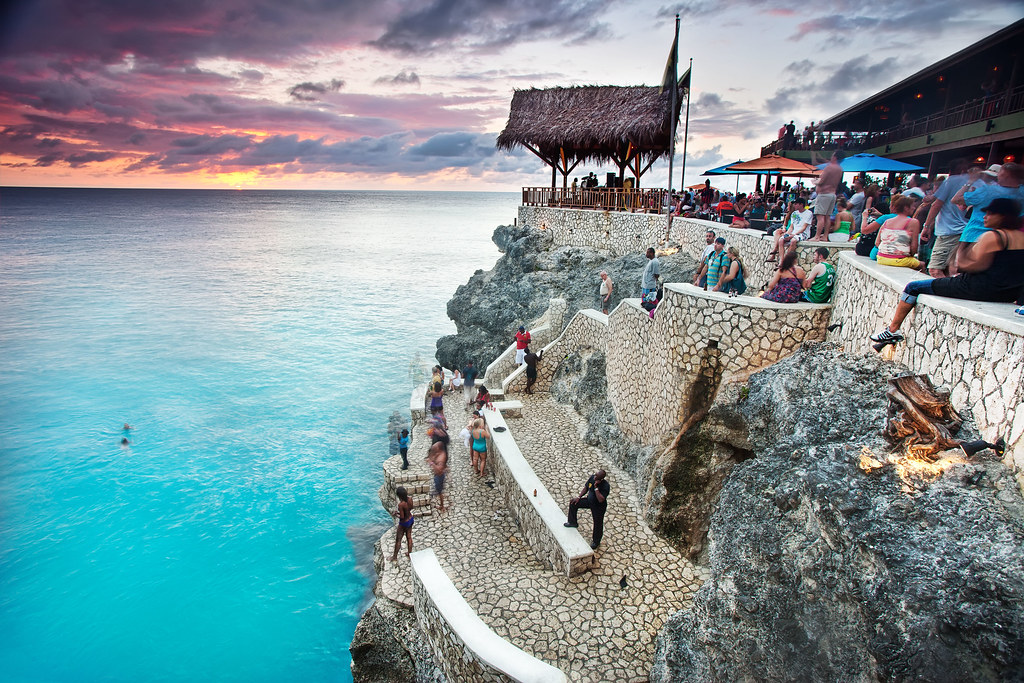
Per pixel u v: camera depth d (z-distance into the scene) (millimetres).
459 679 8875
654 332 12664
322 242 95438
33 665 12359
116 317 44375
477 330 29516
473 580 10859
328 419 26188
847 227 12219
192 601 14234
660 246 23250
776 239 12758
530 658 8109
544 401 18875
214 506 18656
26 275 59781
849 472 6047
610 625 9539
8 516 18016
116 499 19062
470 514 13344
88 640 13016
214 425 25422
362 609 13922
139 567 15539
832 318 9719
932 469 5512
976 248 5918
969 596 4547
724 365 10344
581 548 10562
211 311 46438
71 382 30844
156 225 123812
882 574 5152
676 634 8242
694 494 10844
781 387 9039
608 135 26406
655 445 12500
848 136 20703
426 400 19938
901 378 5895
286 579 15039
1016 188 5824
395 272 64812
